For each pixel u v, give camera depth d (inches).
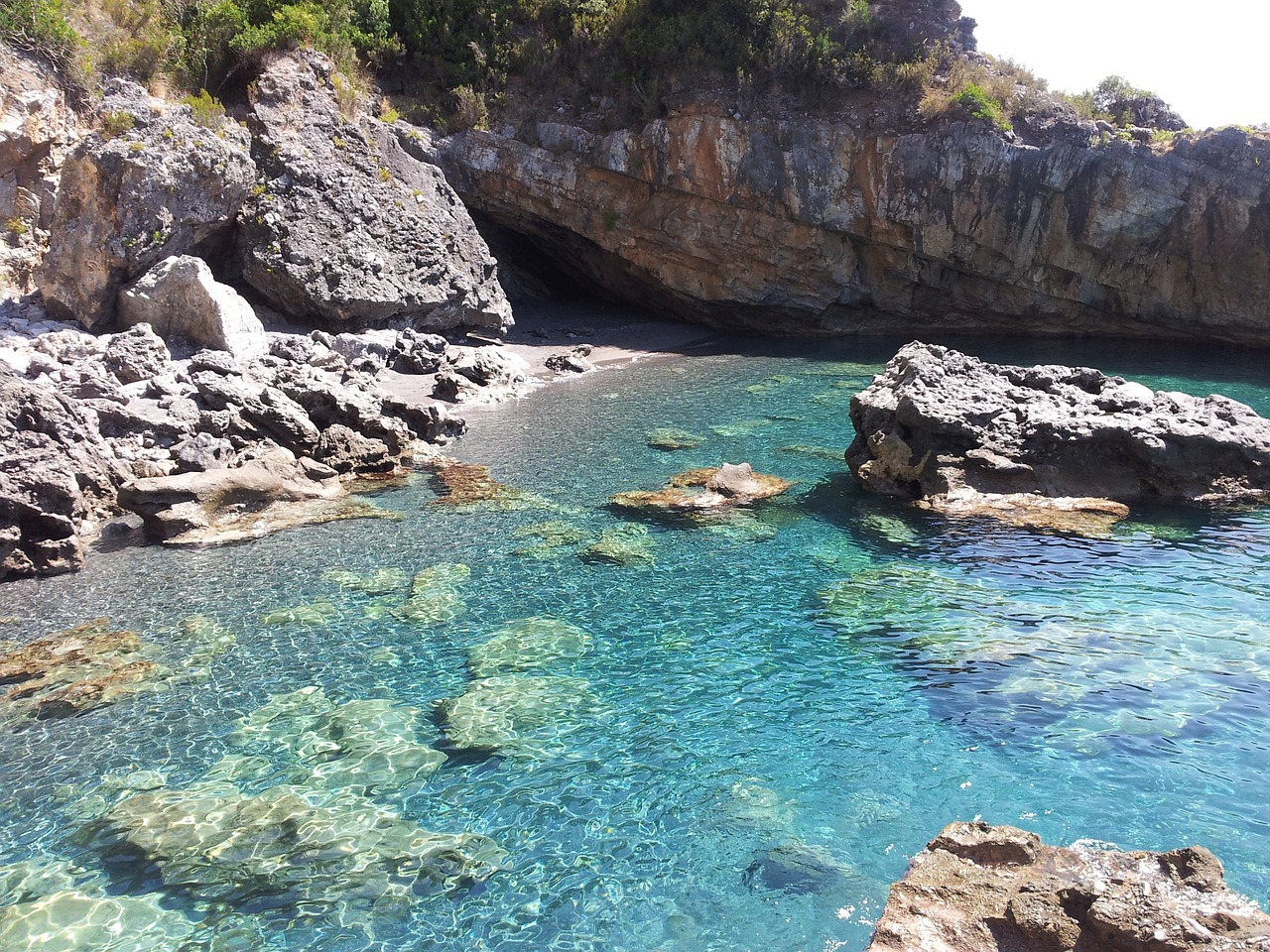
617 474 649.6
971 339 1278.3
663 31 1264.8
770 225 1245.1
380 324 993.5
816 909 244.8
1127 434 577.0
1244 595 435.8
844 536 525.3
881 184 1218.0
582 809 288.4
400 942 234.8
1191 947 182.2
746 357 1146.0
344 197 984.3
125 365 707.4
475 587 459.5
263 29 1027.9
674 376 1021.8
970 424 596.4
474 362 934.4
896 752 316.2
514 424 799.7
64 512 513.3
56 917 242.5
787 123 1216.8
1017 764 307.4
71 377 647.1
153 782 303.0
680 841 273.0
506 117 1282.0
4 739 327.9
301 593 453.1
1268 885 245.9
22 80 847.1
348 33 1202.0
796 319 1334.9
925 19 1293.1
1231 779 295.1
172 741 327.3
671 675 371.9
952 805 287.0
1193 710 336.2
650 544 515.8
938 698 350.0
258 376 759.7
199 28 1010.1
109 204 789.9
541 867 262.5
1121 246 1175.0
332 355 844.0
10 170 844.0
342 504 589.3
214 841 273.4
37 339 724.7
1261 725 324.8
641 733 330.3
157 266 810.8
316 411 709.9
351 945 233.6
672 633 409.4
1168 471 576.1
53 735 331.0
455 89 1253.7
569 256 1402.6
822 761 312.2
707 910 245.1
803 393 928.3
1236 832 269.3
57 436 563.2
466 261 1107.3
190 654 390.3
